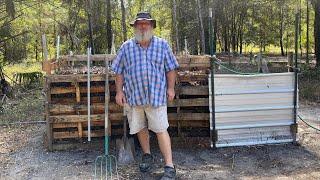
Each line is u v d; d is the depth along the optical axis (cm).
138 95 514
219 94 631
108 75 612
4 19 1627
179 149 638
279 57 2980
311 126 768
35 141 700
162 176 529
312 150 637
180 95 643
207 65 638
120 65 530
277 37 3259
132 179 527
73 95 630
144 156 551
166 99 527
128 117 543
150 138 638
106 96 587
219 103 635
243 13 2669
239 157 607
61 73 659
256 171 555
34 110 998
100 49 2127
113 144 639
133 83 517
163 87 518
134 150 604
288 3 2209
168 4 2197
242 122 646
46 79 617
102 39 2117
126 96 533
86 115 629
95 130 638
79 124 632
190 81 640
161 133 521
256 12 2733
